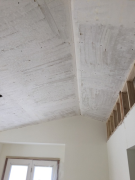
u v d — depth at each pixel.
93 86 2.64
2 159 4.32
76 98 3.28
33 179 4.07
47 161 4.25
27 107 3.20
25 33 1.68
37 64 2.13
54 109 3.57
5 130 4.07
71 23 1.65
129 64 1.89
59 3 1.42
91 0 1.33
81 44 1.85
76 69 2.38
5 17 1.49
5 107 3.04
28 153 4.38
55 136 3.96
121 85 2.34
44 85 2.61
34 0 1.38
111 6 1.32
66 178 3.49
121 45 1.67
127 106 2.33
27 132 4.03
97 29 1.59
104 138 3.88
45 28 1.65
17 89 2.56
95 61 2.05
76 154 3.73
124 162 2.23
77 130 4.01
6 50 1.84
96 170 3.54
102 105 3.22
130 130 1.99
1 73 2.16
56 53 2.01
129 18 1.37
